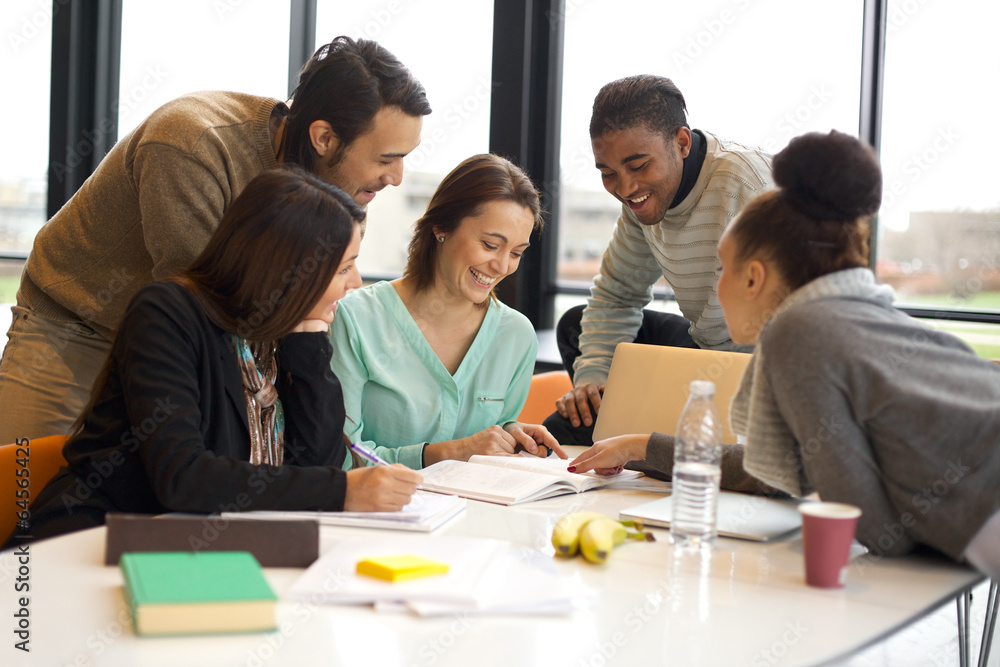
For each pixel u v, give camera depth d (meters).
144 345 1.32
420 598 0.91
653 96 2.04
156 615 0.82
